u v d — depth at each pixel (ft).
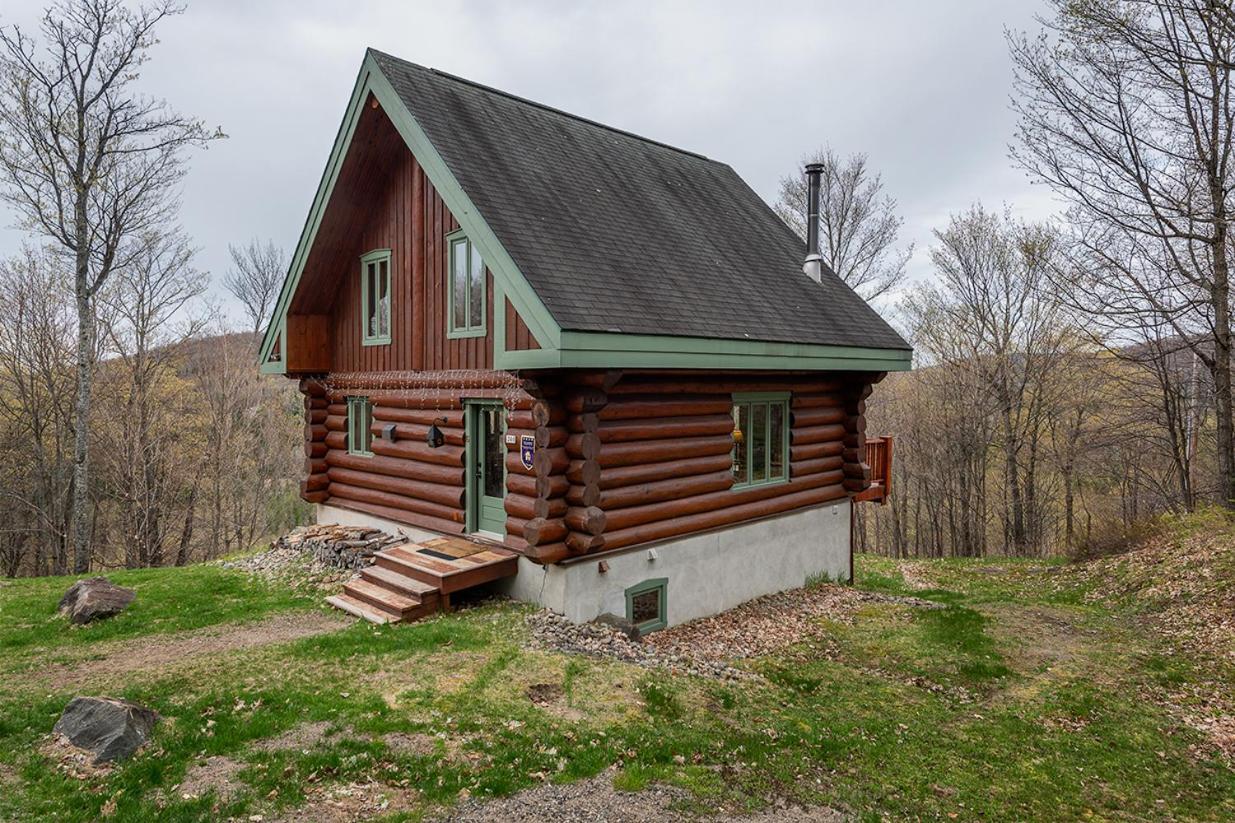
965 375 83.51
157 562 78.95
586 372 27.58
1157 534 48.37
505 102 38.63
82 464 58.95
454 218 32.50
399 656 24.12
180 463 80.23
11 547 77.92
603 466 29.89
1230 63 38.58
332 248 39.22
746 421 37.81
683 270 34.47
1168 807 19.48
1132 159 47.44
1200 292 52.13
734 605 36.91
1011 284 78.95
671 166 47.01
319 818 15.23
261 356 44.14
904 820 17.71
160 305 75.25
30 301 69.46
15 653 25.54
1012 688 27.20
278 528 97.86
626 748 19.12
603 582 30.27
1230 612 33.24
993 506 93.61
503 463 32.83
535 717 20.16
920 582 51.98
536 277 26.40
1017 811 18.72
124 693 21.01
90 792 15.88
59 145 55.77
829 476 43.34
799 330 36.35
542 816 15.79
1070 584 46.01
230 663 23.44
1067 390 79.41
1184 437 65.98
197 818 14.98
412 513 37.63
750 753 19.92
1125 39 42.55
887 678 28.14
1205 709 25.45
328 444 43.91
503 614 29.07
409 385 36.50
